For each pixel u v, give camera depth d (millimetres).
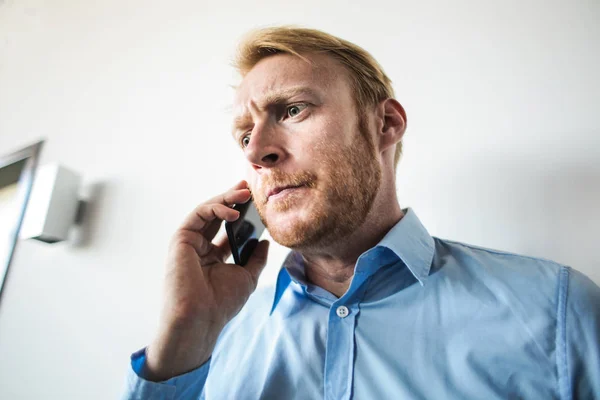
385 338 592
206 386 722
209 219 728
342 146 614
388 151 729
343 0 1095
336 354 604
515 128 770
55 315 1250
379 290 651
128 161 1370
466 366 531
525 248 700
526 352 519
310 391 602
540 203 708
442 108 860
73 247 1340
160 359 603
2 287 1449
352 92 688
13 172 1741
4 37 2303
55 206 1341
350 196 600
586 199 672
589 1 776
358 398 554
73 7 1991
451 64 882
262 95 656
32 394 1164
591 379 482
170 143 1287
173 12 1537
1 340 1331
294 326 694
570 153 706
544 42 797
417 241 667
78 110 1663
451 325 574
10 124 1955
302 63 678
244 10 1309
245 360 711
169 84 1401
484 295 588
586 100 722
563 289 552
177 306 625
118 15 1750
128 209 1276
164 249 1127
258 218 794
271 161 620
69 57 1860
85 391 1065
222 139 1170
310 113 628
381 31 1003
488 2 887
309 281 750
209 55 1336
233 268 724
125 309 1108
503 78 815
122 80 1571
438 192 811
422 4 970
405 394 532
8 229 1562
